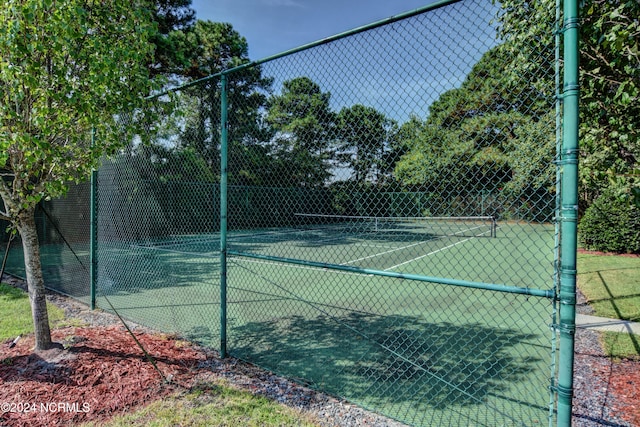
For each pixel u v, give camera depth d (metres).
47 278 6.70
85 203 6.01
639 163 2.85
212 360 3.43
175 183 6.56
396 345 3.89
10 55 2.57
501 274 7.82
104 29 3.07
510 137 2.65
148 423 2.40
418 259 10.07
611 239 10.14
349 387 2.97
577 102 1.69
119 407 2.57
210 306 5.38
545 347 3.77
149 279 7.26
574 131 1.69
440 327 4.47
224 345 3.48
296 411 2.58
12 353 3.38
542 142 2.47
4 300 5.41
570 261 1.73
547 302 5.54
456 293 6.23
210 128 5.25
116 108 3.17
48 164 3.21
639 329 4.21
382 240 13.89
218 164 5.80
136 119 3.65
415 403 2.73
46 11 2.68
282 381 3.05
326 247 12.39
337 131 3.73
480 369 3.31
